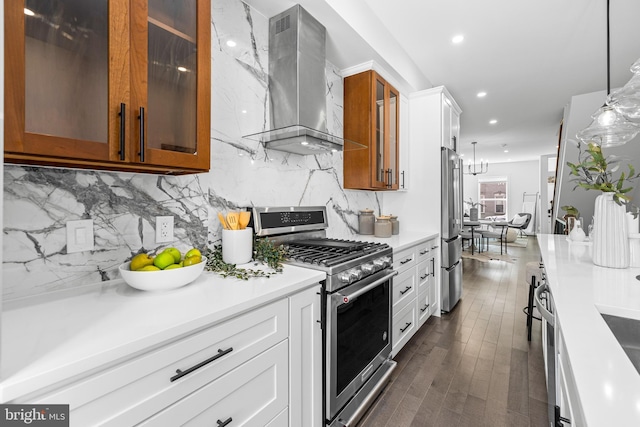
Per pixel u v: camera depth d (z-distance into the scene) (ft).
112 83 3.13
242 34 5.85
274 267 4.81
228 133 5.58
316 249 5.97
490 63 10.39
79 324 2.72
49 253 3.52
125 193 4.17
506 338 8.58
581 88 12.53
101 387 2.30
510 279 15.07
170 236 4.66
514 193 35.17
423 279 9.06
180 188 4.81
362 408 5.22
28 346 2.32
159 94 3.65
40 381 1.97
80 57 2.99
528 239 30.42
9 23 2.50
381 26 8.11
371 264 5.72
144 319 2.82
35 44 2.72
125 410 2.43
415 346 8.13
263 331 3.64
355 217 9.69
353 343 5.29
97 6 3.11
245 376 3.41
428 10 7.63
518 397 6.05
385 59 8.34
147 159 3.43
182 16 3.95
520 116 16.37
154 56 3.62
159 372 2.64
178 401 2.78
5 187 3.23
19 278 3.32
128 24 3.25
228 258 5.03
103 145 3.09
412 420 5.45
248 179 5.98
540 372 6.90
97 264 3.90
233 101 5.66
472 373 6.88
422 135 10.62
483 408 5.75
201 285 3.93
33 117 2.68
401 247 7.34
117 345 2.34
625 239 4.80
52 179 3.53
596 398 1.74
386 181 9.29
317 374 4.57
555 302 3.38
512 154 29.55
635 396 1.75
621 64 10.44
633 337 3.09
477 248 24.90
